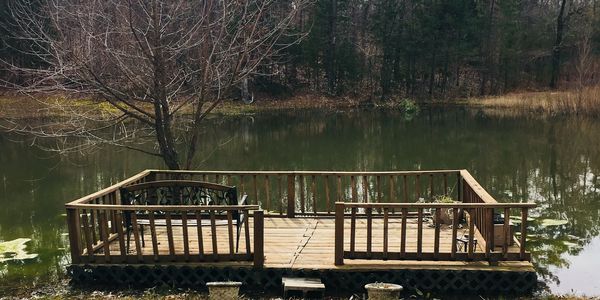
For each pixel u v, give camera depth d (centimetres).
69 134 1119
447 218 848
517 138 2311
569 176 1541
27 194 1391
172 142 1013
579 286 712
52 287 715
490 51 4550
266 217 910
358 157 1952
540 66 4738
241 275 686
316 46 4219
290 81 4394
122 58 1028
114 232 805
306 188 1402
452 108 3759
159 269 693
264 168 1742
